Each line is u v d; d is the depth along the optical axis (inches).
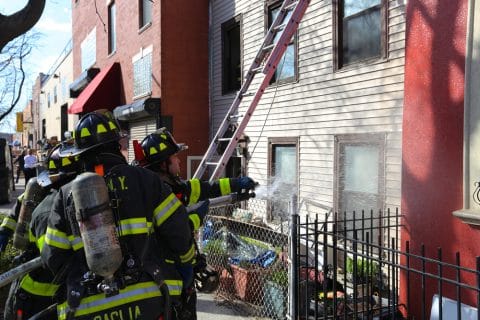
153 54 393.4
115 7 512.1
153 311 86.2
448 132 147.3
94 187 82.8
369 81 229.5
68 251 87.4
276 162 311.3
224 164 217.9
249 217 265.6
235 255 221.1
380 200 219.6
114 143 96.5
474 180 136.9
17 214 139.4
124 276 84.3
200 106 392.8
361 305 171.3
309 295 167.2
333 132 254.5
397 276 170.7
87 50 660.7
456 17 145.3
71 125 822.5
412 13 161.0
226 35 377.4
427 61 154.6
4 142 542.0
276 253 199.3
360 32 240.2
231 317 187.5
